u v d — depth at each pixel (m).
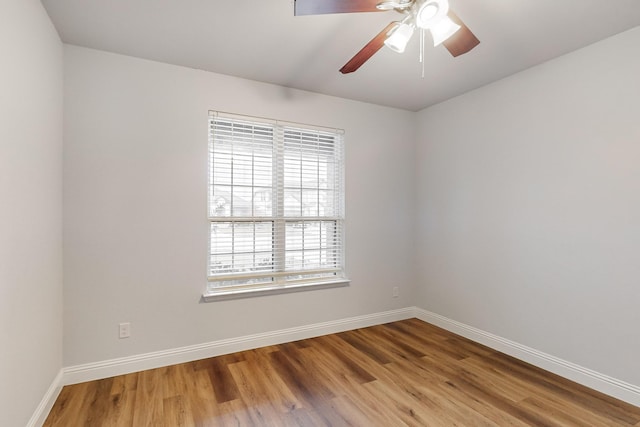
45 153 1.91
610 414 1.96
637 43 2.04
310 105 3.17
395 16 1.96
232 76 2.80
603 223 2.19
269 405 2.04
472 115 3.12
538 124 2.57
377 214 3.55
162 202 2.55
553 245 2.47
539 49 2.33
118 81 2.41
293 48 2.35
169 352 2.57
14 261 1.51
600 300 2.21
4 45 1.40
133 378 2.36
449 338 3.17
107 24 2.04
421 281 3.72
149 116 2.51
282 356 2.75
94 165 2.33
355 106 3.41
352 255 3.41
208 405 2.04
